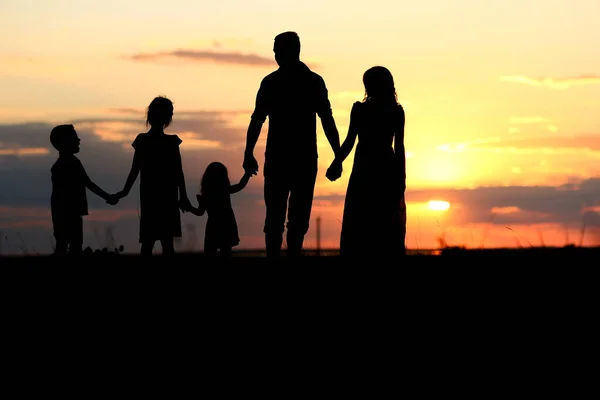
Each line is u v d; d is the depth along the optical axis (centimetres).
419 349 762
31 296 981
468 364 725
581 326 797
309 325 840
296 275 1024
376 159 1136
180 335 825
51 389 703
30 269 1123
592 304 845
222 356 770
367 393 682
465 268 972
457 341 776
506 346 762
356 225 1143
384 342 786
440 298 885
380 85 1129
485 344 765
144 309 915
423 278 953
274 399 679
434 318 834
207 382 715
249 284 997
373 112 1132
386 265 1015
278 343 795
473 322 817
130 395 693
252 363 751
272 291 962
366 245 1138
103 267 1130
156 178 1320
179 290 985
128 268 1112
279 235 1210
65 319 892
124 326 862
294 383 704
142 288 1002
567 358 732
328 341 795
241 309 900
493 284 911
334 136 1216
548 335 780
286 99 1184
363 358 750
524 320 816
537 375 701
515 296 875
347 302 905
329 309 885
